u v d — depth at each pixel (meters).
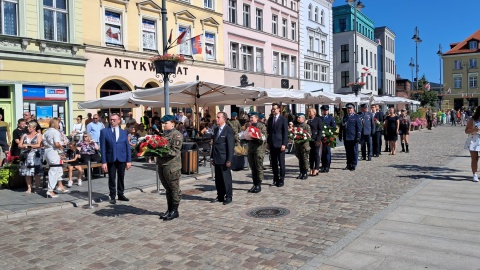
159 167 7.14
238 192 9.44
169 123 7.20
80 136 14.52
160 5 23.69
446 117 55.00
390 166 13.20
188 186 10.54
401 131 17.78
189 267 4.94
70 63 18.92
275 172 10.12
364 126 14.70
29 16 17.42
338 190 9.30
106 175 12.29
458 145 20.88
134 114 22.78
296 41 37.81
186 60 25.17
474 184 9.60
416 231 5.98
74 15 19.14
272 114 10.23
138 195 9.62
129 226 6.88
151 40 23.45
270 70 34.03
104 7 20.62
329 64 44.12
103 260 5.30
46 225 7.14
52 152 9.32
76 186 10.72
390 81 70.38
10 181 10.38
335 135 12.03
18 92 17.03
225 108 29.55
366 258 4.97
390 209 7.29
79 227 6.95
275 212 7.42
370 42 59.19
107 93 21.23
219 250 5.49
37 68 17.69
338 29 54.28
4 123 13.66
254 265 4.91
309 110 11.80
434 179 10.38
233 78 29.69
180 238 6.09
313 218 6.91
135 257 5.37
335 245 5.48
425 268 4.61
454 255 4.99
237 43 30.27
